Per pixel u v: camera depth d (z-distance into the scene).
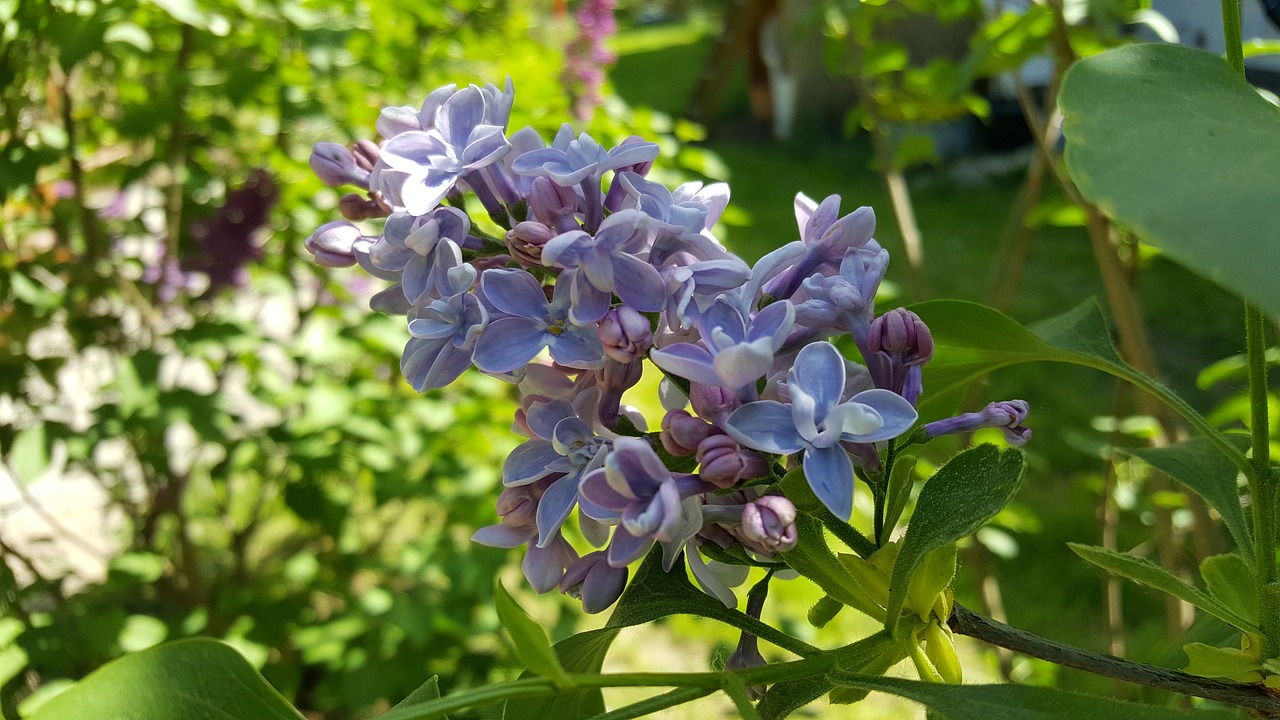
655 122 0.40
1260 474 0.12
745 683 0.11
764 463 0.11
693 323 0.11
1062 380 0.62
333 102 0.40
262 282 0.44
